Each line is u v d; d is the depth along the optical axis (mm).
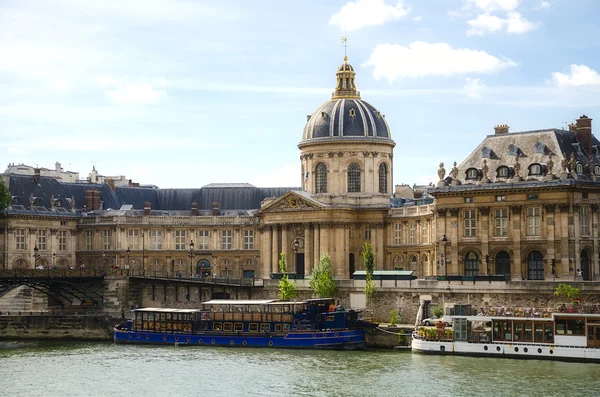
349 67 114188
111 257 114250
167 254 115375
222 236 115625
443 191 91938
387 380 64500
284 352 77938
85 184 121750
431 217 100625
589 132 91500
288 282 90812
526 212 88375
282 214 107875
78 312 93500
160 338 84812
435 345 74562
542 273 87625
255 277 114188
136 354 78000
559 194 86250
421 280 85000
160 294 97188
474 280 82125
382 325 82188
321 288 88875
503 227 89562
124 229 114312
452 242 91750
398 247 105562
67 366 72000
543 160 88500
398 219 105750
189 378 66500
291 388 62812
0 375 68375
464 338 73688
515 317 72250
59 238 115562
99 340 90625
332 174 109125
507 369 67375
